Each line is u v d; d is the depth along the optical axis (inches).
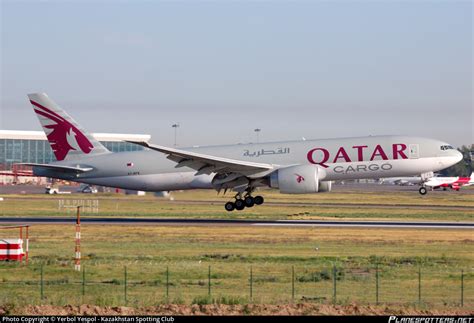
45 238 6678.2
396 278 4461.1
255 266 4938.5
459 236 6692.9
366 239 6471.5
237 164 7751.0
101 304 3489.2
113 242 6353.3
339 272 4630.9
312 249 5836.6
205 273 4640.8
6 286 4207.7
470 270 4744.1
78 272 4717.0
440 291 4037.9
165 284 4242.1
